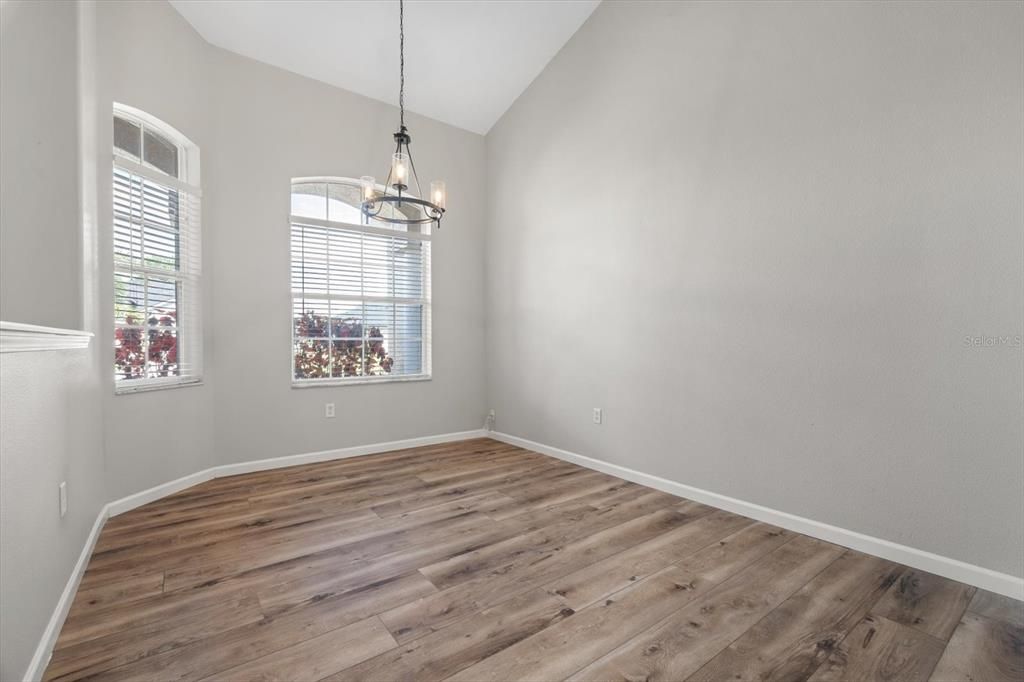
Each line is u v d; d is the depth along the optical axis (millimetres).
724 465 2898
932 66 2105
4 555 1201
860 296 2334
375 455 4145
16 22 2027
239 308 3543
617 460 3555
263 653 1572
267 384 3680
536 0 3529
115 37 2746
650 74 3283
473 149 4766
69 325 2201
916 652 1604
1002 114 1941
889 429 2254
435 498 3078
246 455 3602
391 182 2699
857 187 2336
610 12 3555
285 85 3717
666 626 1733
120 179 2857
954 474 2076
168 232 3164
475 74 4105
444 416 4633
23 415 1341
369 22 3482
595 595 1938
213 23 3268
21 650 1309
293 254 3854
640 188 3369
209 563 2193
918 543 2172
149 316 3043
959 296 2053
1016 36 1906
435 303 4543
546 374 4176
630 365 3447
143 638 1646
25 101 2078
